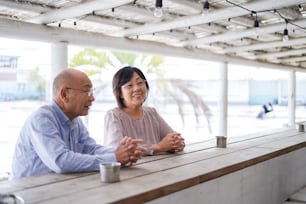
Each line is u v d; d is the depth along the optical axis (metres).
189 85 12.19
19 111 9.05
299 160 2.70
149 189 1.27
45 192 1.23
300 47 6.55
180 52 5.62
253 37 5.30
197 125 12.42
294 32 4.96
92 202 1.12
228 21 4.18
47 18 3.61
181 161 1.81
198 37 5.19
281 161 2.38
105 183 1.35
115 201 1.13
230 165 1.73
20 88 9.06
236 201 1.86
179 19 3.97
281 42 5.52
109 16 3.95
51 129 1.60
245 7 3.40
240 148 2.28
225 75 6.95
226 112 7.00
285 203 2.38
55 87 1.76
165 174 1.51
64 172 1.52
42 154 1.58
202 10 3.49
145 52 5.09
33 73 8.94
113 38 4.55
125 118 2.18
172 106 12.21
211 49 6.27
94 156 1.57
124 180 1.40
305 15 3.99
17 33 3.57
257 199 2.08
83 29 4.32
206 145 2.39
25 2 3.32
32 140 1.63
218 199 1.71
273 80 12.00
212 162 1.79
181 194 1.46
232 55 6.91
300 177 2.74
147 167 1.66
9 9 3.39
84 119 4.02
